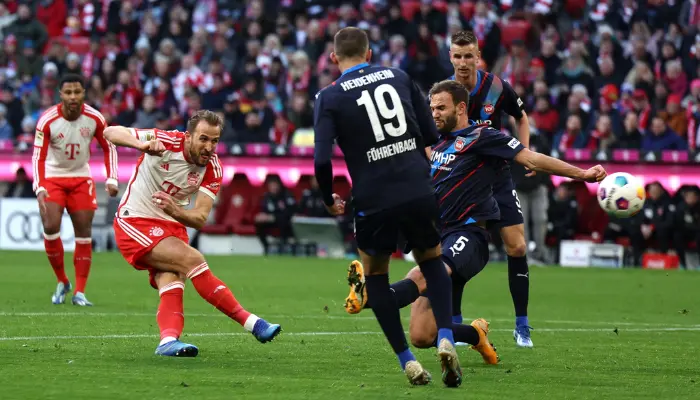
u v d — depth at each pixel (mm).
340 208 19516
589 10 86188
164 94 76562
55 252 36531
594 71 79500
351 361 22688
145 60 80250
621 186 24344
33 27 84562
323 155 18531
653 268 65188
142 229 23484
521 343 26656
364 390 18344
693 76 79688
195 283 23109
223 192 71375
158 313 23281
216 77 77062
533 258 65000
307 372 20750
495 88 28156
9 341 25219
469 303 41219
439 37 81312
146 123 75312
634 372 21625
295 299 40594
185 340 26453
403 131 18938
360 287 19328
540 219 63969
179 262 23125
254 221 71250
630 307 40844
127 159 69000
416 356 24078
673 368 22438
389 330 19141
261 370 20938
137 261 23562
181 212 22531
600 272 60375
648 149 71125
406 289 21125
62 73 81812
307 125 75188
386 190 18703
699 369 22312
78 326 29109
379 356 23719
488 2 86812
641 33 83500
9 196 70625
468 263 22688
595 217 69062
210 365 21547
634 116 71625
